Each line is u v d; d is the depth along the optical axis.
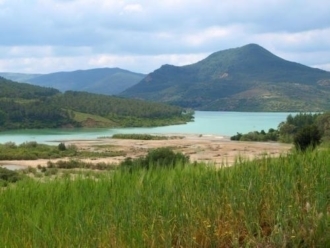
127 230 4.28
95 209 4.87
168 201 4.80
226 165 6.24
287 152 6.80
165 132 157.62
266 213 4.64
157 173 6.16
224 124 198.75
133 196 5.04
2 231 4.63
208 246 4.31
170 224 4.39
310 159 6.08
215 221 4.47
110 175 6.41
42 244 4.27
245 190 4.85
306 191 4.98
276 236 4.21
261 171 5.57
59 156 91.00
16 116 186.88
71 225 4.48
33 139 132.25
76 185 6.13
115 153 92.38
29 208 5.29
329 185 5.07
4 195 6.09
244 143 105.25
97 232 4.32
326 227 4.22
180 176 5.88
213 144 103.50
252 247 4.18
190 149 89.50
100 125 194.25
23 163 79.56
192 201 4.75
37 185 6.46
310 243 4.19
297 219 4.42
